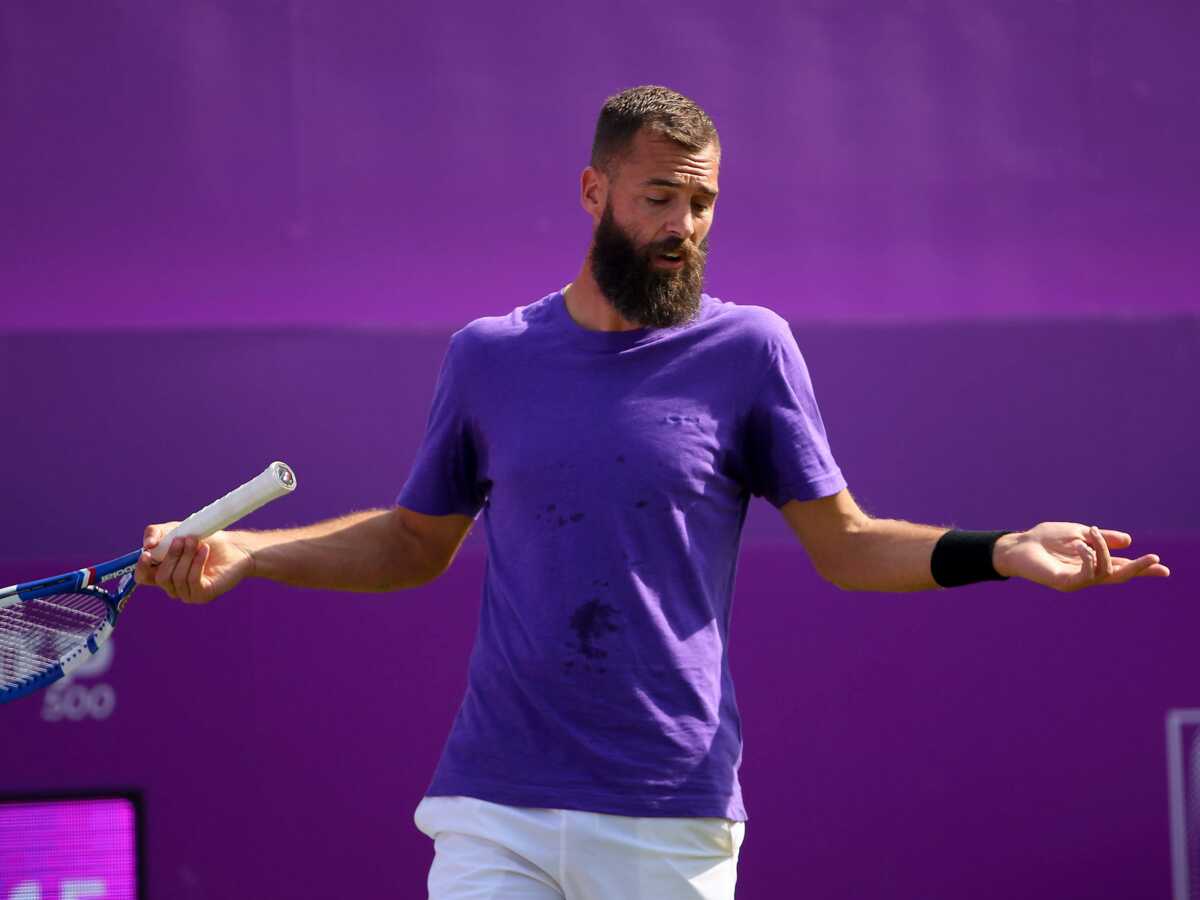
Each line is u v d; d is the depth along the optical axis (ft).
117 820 53.16
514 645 30.71
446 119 64.28
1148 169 66.44
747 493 32.55
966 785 57.88
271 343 59.26
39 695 55.36
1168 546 58.70
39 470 58.08
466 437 32.76
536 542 30.53
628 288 30.76
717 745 30.53
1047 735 58.08
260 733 56.29
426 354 59.82
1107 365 61.41
